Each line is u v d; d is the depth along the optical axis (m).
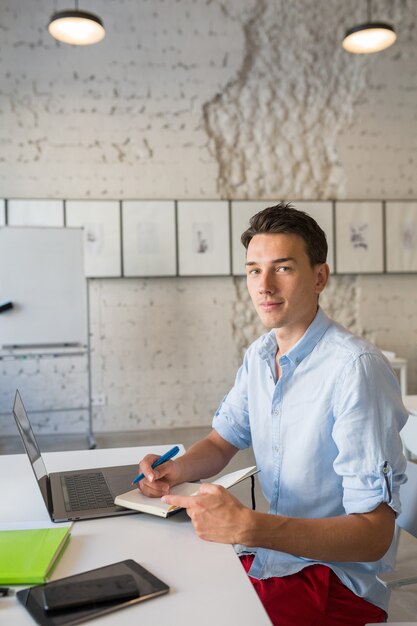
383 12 4.89
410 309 5.02
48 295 4.11
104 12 4.54
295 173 4.86
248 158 4.79
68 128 4.54
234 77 4.72
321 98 4.86
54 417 4.59
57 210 4.48
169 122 4.66
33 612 0.79
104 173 4.59
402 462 1.10
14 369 4.52
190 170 4.69
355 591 1.14
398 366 4.38
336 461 1.10
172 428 4.72
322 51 4.84
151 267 4.61
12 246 4.05
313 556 0.99
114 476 1.42
